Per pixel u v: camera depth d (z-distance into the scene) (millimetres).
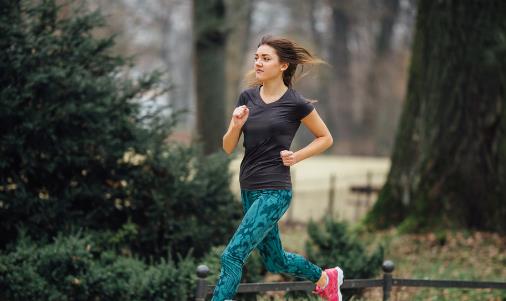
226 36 23000
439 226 18359
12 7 12008
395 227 19266
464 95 18469
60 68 11844
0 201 11898
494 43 18219
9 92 11648
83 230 12469
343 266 12000
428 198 18781
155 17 63844
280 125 7227
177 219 13055
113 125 12656
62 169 12711
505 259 16062
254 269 11617
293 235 20156
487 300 12414
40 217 12023
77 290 10750
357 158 62500
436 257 16578
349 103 75062
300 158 7219
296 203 29969
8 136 11758
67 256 10711
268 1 60562
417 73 19391
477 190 18375
